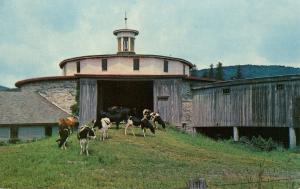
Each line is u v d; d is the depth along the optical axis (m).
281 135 43.06
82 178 18.97
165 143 31.11
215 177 20.23
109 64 46.72
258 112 38.56
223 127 45.22
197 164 24.06
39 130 42.38
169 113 42.16
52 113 43.00
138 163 23.41
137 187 17.47
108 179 19.02
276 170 23.33
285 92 36.81
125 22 51.47
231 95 40.75
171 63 48.19
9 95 45.59
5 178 18.66
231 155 28.81
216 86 41.88
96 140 30.06
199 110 43.34
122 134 33.44
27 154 24.41
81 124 41.00
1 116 41.81
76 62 48.22
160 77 42.19
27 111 43.00
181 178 19.64
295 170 23.69
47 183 17.84
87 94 41.50
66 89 43.59
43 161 22.56
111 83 51.34
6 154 24.88
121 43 50.34
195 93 43.84
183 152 28.17
